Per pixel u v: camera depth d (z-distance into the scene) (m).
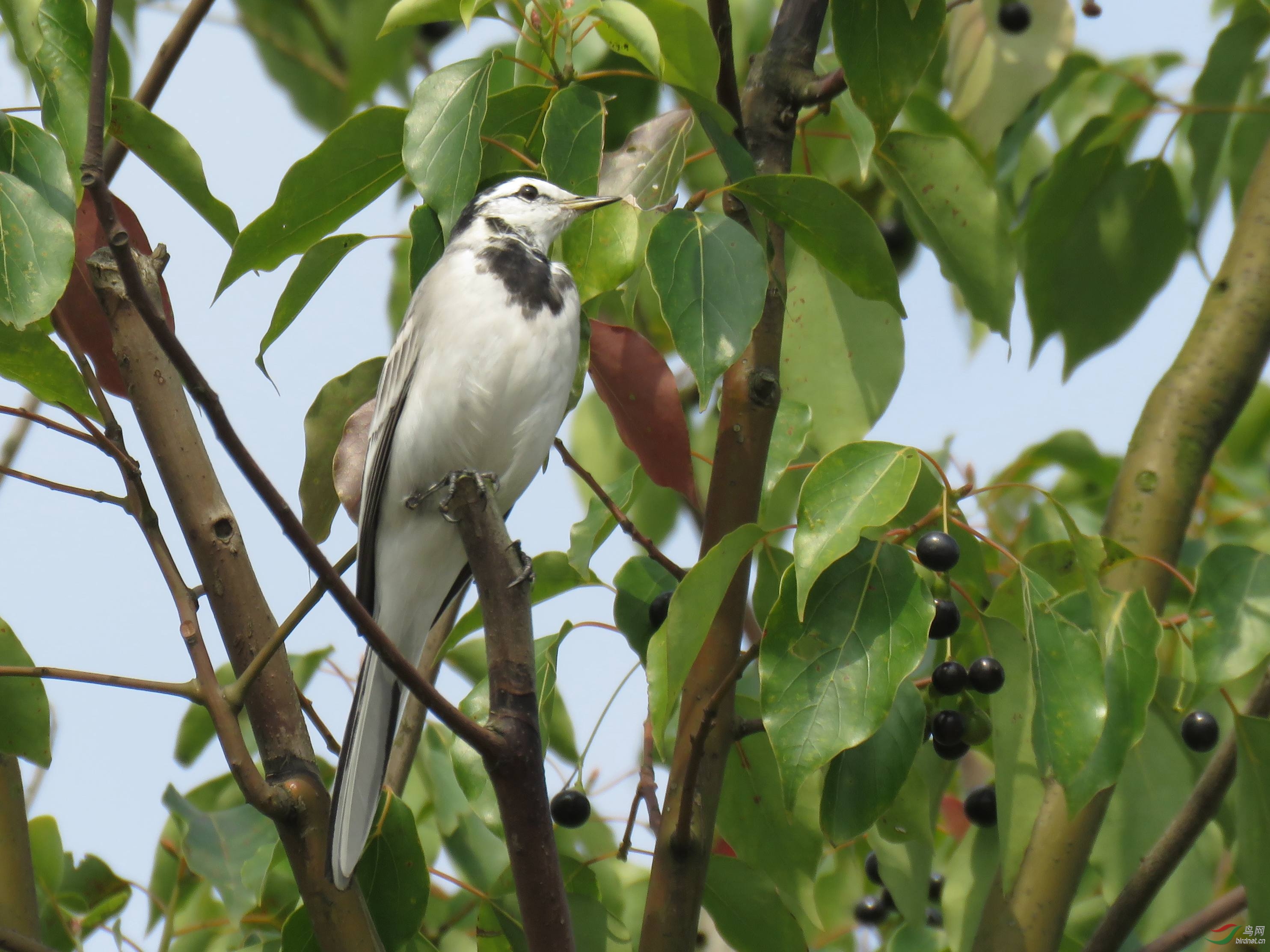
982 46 10.48
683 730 7.58
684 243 6.48
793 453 8.69
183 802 8.75
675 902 7.23
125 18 10.88
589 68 9.95
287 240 8.04
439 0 7.75
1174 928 8.20
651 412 8.09
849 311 9.28
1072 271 10.72
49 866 9.38
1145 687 6.80
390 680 7.60
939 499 8.97
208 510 7.05
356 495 8.34
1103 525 9.02
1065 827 8.12
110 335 7.88
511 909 8.47
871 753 7.20
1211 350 9.12
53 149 6.73
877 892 11.77
